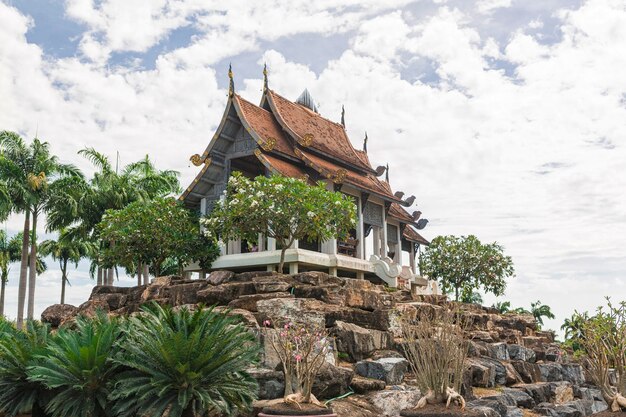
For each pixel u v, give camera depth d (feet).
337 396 47.03
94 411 41.19
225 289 68.18
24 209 124.16
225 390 40.73
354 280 74.18
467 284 133.08
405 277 99.55
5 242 185.98
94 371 40.63
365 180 112.27
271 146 92.84
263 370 46.88
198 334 39.42
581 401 66.69
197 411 39.19
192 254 92.73
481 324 81.46
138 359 40.27
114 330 44.01
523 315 100.94
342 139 120.98
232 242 101.71
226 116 96.99
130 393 39.34
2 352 44.80
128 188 126.41
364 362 52.70
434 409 38.58
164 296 74.54
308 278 69.15
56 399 40.91
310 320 57.93
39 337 49.32
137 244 91.81
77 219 125.49
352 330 56.18
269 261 87.04
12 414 44.04
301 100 123.85
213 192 100.73
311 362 41.47
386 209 118.21
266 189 79.92
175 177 139.03
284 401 39.75
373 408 46.32
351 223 85.20
